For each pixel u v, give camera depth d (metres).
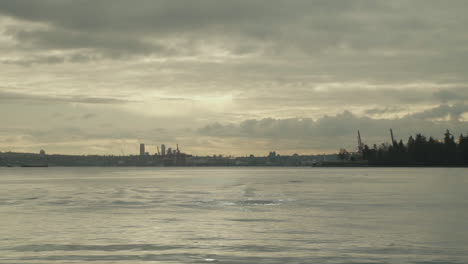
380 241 37.69
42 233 41.38
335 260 31.30
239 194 91.19
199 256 32.31
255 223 47.88
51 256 32.31
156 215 54.84
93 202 72.69
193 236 39.81
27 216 53.84
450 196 83.00
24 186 127.62
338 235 40.47
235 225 46.47
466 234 40.78
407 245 36.09
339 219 51.06
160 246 35.56
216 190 105.88
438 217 52.50
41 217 52.91
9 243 36.69
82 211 59.19
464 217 52.41
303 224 47.16
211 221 49.34
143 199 78.69
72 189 111.50
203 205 67.25
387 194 89.12
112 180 178.62
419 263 30.55
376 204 68.12
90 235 40.28
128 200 76.50
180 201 74.50
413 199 76.81
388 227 44.97
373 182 142.12
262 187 118.88
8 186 127.81
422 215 54.41
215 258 31.80
